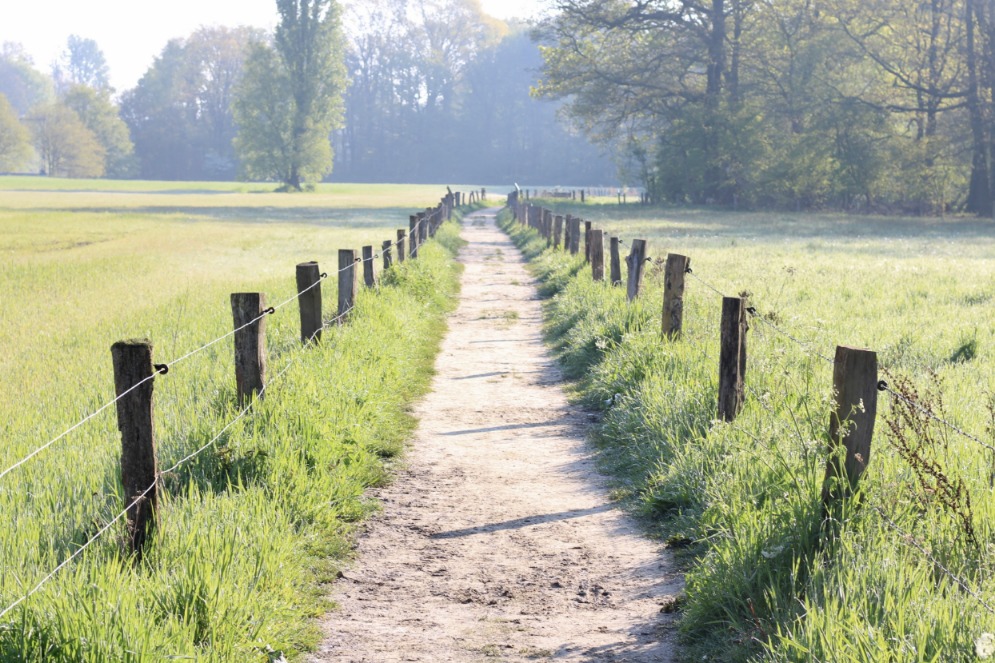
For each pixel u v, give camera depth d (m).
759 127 67.50
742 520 5.79
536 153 174.75
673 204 76.25
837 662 3.97
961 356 10.89
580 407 10.77
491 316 17.94
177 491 6.54
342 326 12.34
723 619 4.98
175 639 4.45
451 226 41.88
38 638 4.15
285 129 119.56
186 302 18.88
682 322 11.61
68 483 6.65
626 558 6.29
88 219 56.41
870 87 69.31
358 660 4.88
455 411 10.65
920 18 64.38
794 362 9.55
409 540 6.70
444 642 5.09
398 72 178.12
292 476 7.03
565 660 4.86
